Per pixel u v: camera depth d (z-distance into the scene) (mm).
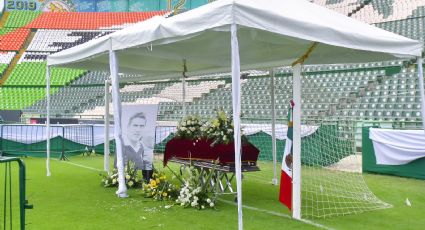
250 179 9016
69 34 35500
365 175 9602
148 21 6781
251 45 7199
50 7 38188
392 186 8219
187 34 5176
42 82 27891
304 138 10055
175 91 21969
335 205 6496
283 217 5715
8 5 37750
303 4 6062
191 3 36344
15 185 8031
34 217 5637
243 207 6359
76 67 9508
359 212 6055
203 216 5770
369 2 27266
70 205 6406
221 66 9156
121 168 7090
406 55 5855
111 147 13938
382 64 16938
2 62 30312
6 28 35375
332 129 10359
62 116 22844
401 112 14094
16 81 27906
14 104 25406
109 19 37438
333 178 8859
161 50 7594
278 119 13914
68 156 13406
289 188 5805
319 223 5414
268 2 5285
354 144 10398
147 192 7121
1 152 13008
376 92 15586
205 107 19375
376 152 9836
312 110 15812
